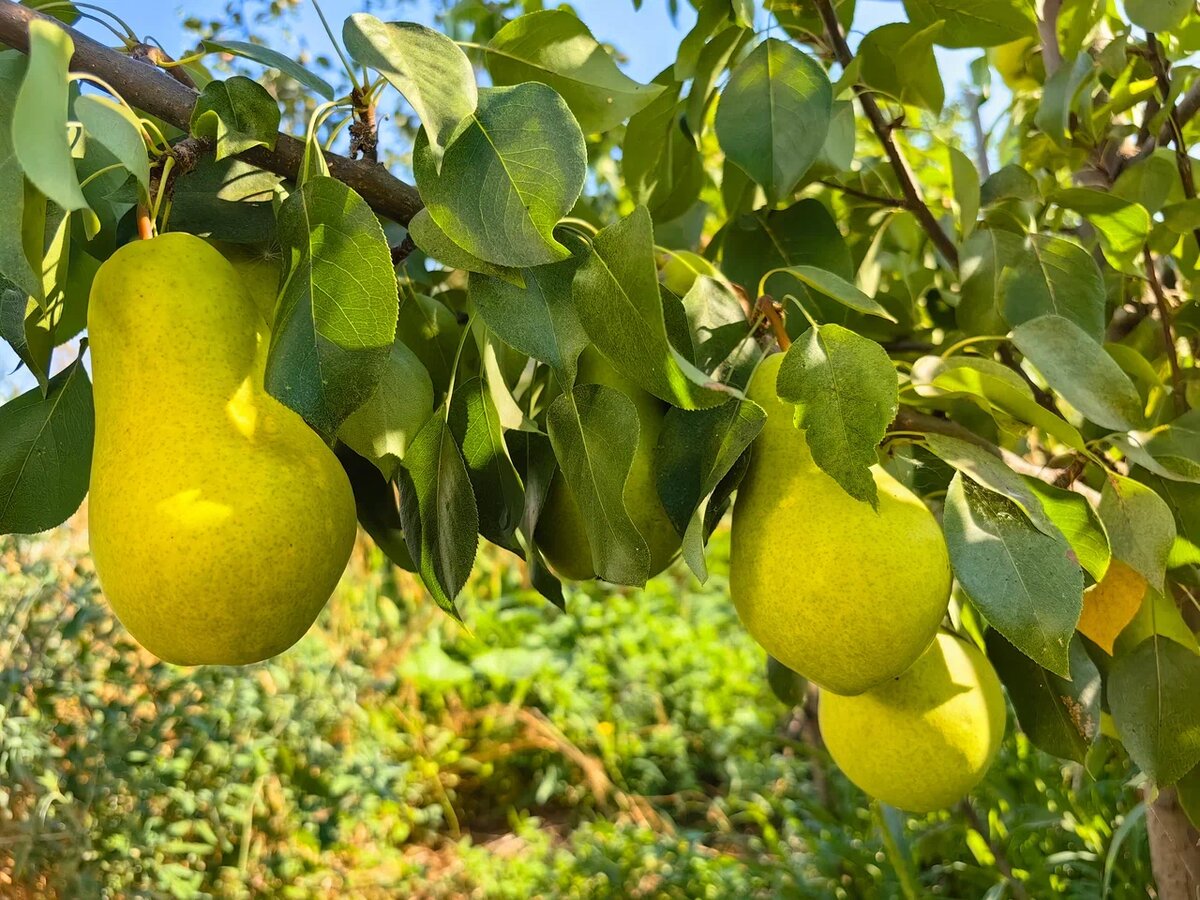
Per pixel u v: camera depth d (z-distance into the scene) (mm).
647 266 296
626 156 611
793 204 532
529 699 2104
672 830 1748
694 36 547
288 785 1553
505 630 2164
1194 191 639
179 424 298
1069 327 414
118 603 294
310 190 293
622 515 323
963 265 559
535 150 298
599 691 2127
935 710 429
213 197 354
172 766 1301
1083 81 603
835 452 311
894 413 309
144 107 344
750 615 347
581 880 1560
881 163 717
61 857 1178
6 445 393
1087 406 404
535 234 290
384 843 1671
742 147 476
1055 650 327
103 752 1271
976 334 558
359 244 287
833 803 1632
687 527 313
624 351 302
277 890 1437
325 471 308
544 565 400
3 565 1279
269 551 286
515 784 2014
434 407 449
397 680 1996
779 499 343
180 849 1300
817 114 476
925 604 329
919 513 342
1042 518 338
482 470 377
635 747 1994
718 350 395
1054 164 723
